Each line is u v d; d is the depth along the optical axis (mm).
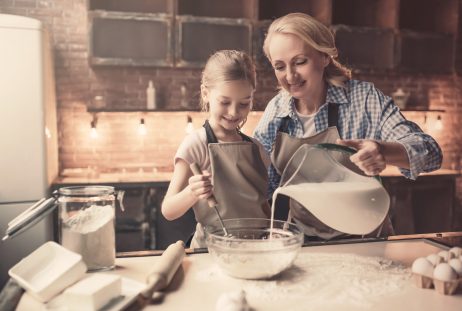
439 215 3846
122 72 3797
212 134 1566
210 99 1481
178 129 3957
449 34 4211
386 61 4078
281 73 1555
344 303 869
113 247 1073
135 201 3271
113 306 847
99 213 1062
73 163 3799
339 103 1655
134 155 3895
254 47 3783
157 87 3865
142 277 1019
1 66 2820
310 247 1244
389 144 1290
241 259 961
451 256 998
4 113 2846
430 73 4199
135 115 3867
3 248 2855
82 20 3713
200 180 1166
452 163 4570
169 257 998
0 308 841
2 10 3584
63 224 1043
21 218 956
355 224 1146
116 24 3580
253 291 928
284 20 1502
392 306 855
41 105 2912
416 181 3756
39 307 853
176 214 1388
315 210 1158
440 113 4492
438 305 859
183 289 940
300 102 1717
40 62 2896
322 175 1206
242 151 1545
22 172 2896
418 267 950
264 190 1612
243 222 1158
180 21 3645
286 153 1691
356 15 4145
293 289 940
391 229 1687
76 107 3764
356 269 1063
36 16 3641
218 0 3879
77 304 833
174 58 3672
